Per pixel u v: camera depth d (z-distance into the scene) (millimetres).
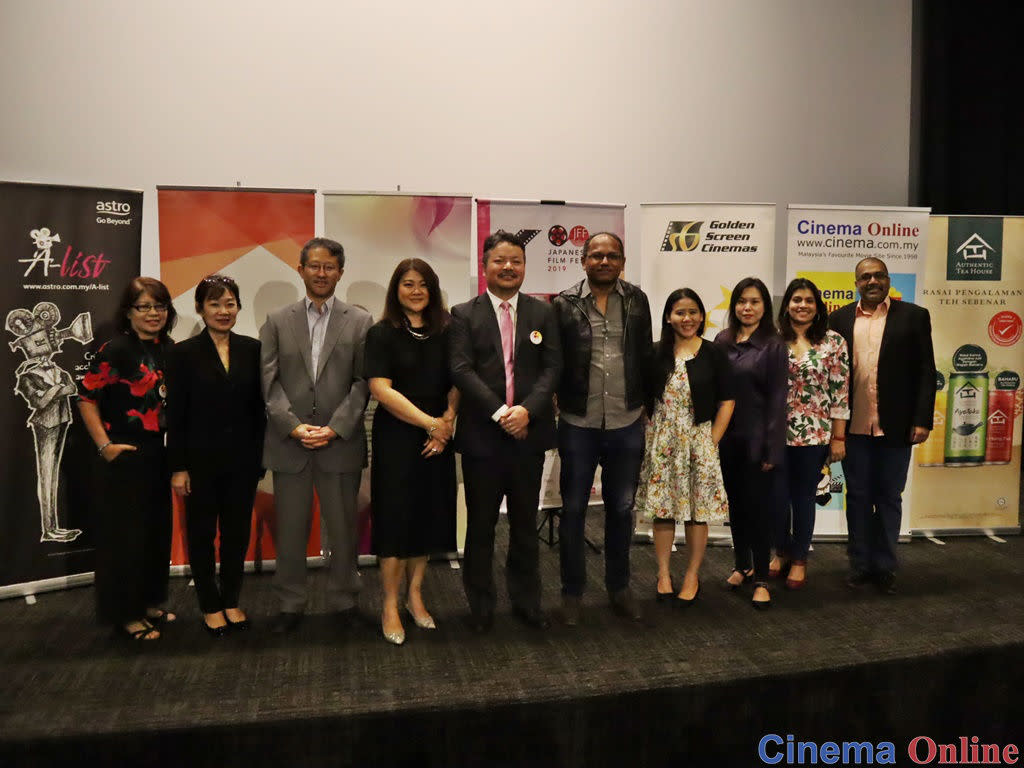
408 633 2961
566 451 3035
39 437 3373
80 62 4035
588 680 2555
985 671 2846
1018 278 4164
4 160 3988
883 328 3436
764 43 4797
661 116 4715
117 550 2914
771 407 3178
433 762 2396
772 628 3014
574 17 4566
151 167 4164
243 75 4223
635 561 3895
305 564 3014
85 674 2629
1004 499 4277
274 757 2314
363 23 4328
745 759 2619
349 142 4367
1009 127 5352
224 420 2855
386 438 2857
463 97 4473
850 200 5023
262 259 3635
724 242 4016
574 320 2988
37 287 3314
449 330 2891
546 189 4617
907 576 3641
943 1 4988
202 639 2926
